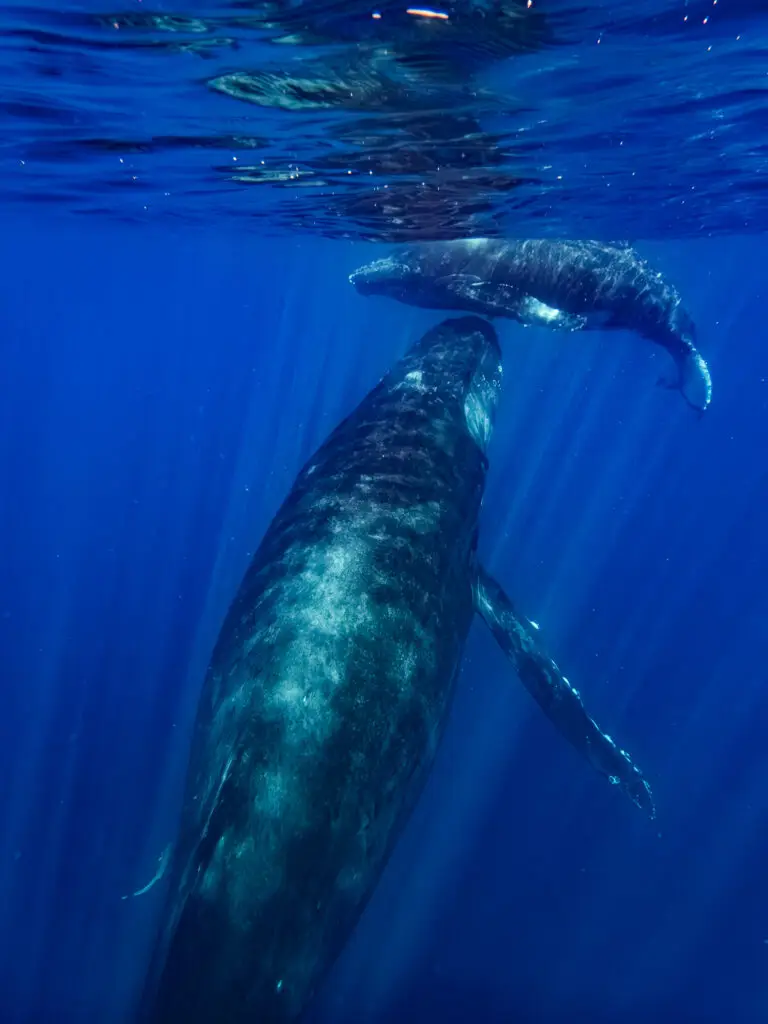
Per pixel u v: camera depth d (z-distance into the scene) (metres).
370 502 6.85
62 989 10.09
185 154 12.95
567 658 20.11
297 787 4.58
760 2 6.64
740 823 14.23
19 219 27.30
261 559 6.52
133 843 12.95
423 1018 9.95
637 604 24.12
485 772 14.59
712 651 21.45
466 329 11.09
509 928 11.49
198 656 19.72
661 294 11.73
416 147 11.55
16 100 10.26
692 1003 10.53
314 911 4.30
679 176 13.35
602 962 11.10
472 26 7.11
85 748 15.57
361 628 5.62
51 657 19.61
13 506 35.69
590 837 13.38
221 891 4.04
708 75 8.51
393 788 5.14
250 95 9.50
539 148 11.46
